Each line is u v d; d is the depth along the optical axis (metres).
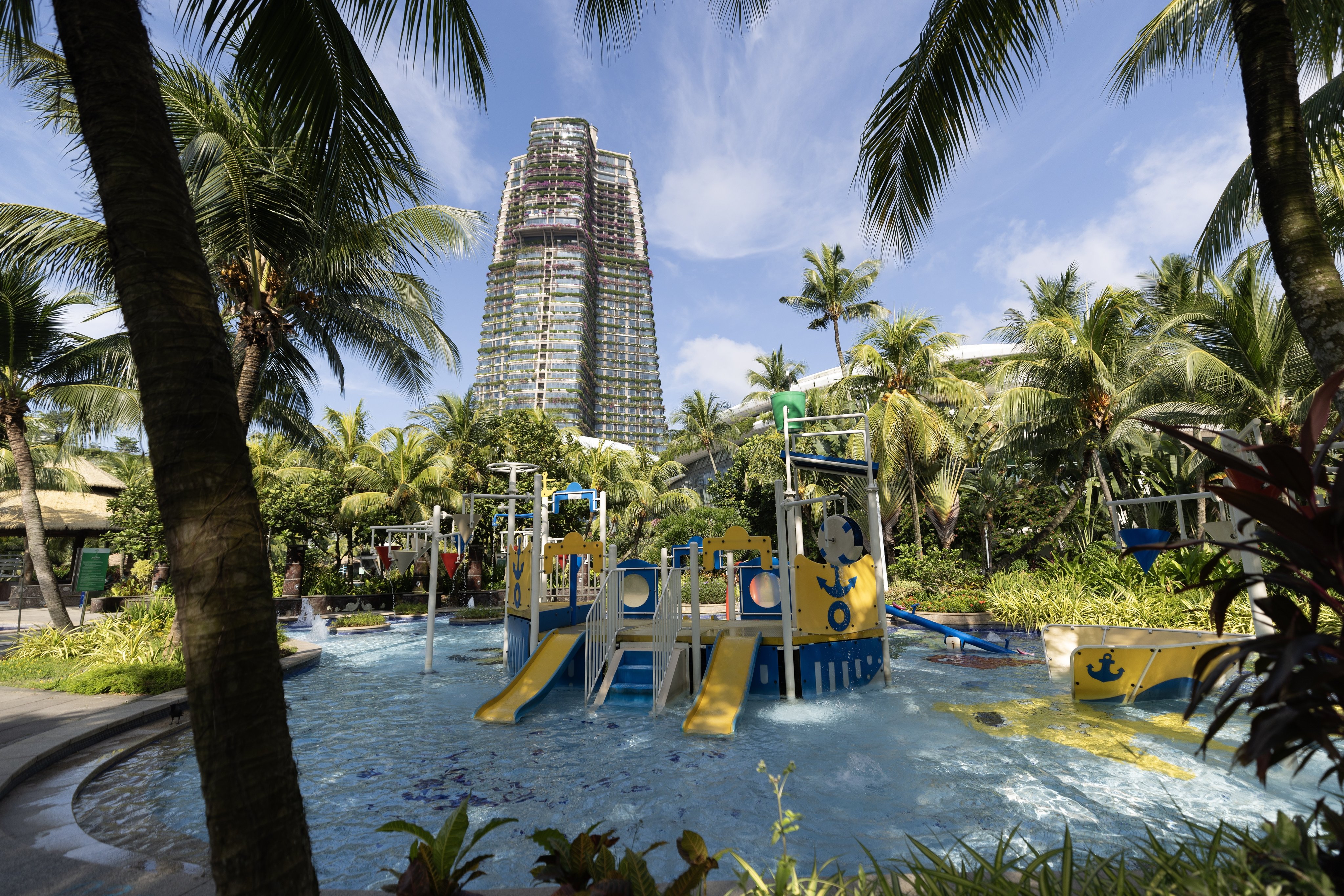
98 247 11.29
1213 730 1.79
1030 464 29.41
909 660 13.04
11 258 11.11
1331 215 10.70
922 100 5.45
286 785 2.00
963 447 25.31
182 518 1.97
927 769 6.12
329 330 14.57
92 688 9.00
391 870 2.99
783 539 9.41
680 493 38.34
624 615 12.63
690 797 5.52
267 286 12.41
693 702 9.22
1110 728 7.52
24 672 10.15
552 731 7.88
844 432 11.65
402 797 5.61
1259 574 2.04
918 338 26.67
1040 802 5.21
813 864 4.16
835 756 6.62
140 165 2.11
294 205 10.98
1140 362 19.31
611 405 178.38
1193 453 18.70
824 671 9.57
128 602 13.55
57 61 7.95
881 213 5.91
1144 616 12.98
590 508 34.62
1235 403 15.94
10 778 5.55
